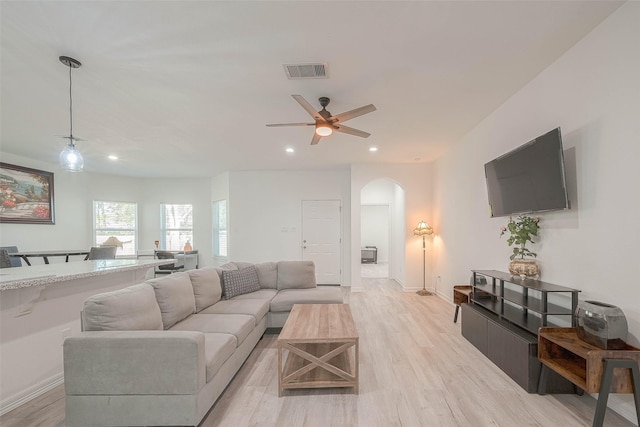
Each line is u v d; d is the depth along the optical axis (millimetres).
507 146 3326
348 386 2434
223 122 3877
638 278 1918
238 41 2234
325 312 3135
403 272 6488
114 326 2082
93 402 1937
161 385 1918
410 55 2438
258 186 7301
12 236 5418
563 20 2072
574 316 2309
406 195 6254
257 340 3311
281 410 2191
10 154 5359
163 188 8086
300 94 3100
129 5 1861
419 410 2180
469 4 1885
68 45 2252
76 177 6676
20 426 2023
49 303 2527
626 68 1970
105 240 7328
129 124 3934
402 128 4184
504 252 3473
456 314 4180
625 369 1824
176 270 7016
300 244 7250
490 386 2500
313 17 1984
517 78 2854
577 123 2369
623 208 2010
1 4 1818
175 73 2666
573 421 2035
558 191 2436
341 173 7223
